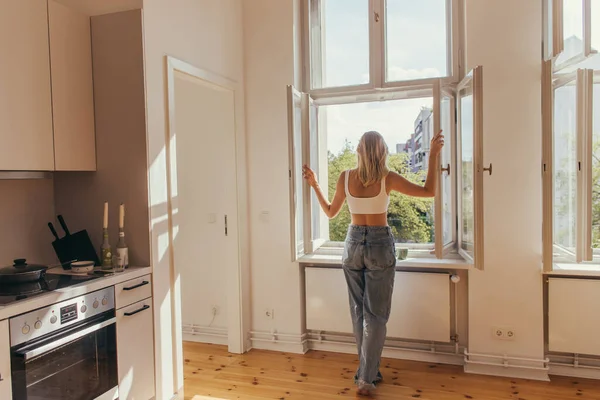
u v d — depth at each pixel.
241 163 3.55
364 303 2.83
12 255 2.40
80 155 2.43
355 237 2.81
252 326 3.68
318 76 3.64
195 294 3.85
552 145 2.75
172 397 2.68
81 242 2.50
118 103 2.50
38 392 1.83
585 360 2.98
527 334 2.99
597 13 2.88
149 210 2.48
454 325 3.26
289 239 3.54
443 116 3.27
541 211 2.94
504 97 2.97
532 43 2.92
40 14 2.18
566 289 2.89
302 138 3.38
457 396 2.77
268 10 3.54
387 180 2.77
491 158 3.01
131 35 2.46
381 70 3.41
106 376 2.18
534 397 2.73
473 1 3.02
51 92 2.23
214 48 3.19
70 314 1.97
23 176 2.27
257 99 3.58
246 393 2.88
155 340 2.54
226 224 3.54
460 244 3.28
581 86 2.66
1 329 1.67
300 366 3.29
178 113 3.81
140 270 2.42
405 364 3.28
